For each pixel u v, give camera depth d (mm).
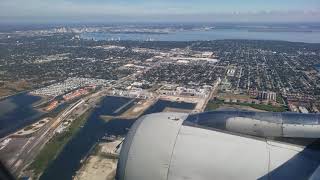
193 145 9438
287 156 9078
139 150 9688
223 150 9242
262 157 9031
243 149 9250
